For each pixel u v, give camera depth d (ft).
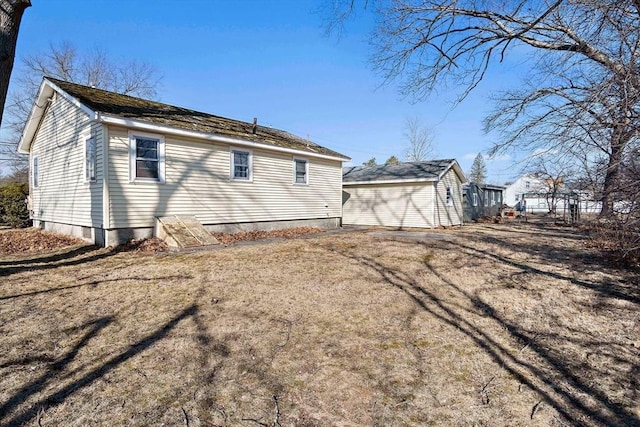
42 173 40.78
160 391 8.75
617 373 9.91
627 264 23.12
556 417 7.92
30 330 12.42
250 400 8.43
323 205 50.70
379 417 7.85
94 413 7.85
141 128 29.68
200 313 14.11
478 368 10.12
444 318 14.02
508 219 84.64
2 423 7.43
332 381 9.30
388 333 12.48
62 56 94.27
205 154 35.04
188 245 28.37
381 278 19.98
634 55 14.01
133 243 28.89
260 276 19.95
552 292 17.61
